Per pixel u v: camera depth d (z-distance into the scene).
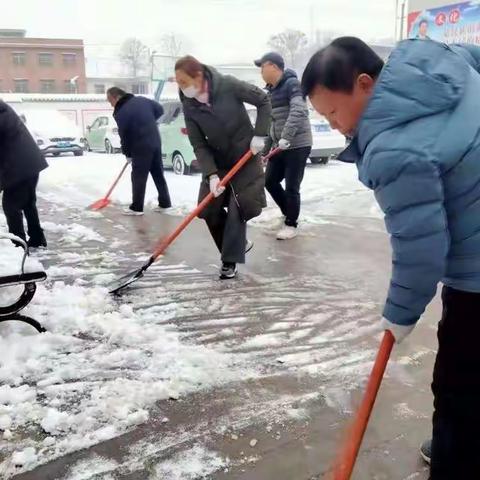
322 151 11.63
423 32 7.81
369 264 5.00
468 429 1.70
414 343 3.35
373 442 2.41
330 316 3.80
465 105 1.47
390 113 1.46
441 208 1.48
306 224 6.58
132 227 6.58
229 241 4.50
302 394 2.79
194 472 2.23
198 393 2.79
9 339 3.23
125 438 2.44
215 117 4.25
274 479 2.19
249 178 4.41
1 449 2.37
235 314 3.84
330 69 1.55
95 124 18.23
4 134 4.84
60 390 2.81
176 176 10.63
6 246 3.62
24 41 56.09
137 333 3.42
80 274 4.73
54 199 8.57
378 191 1.53
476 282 1.58
